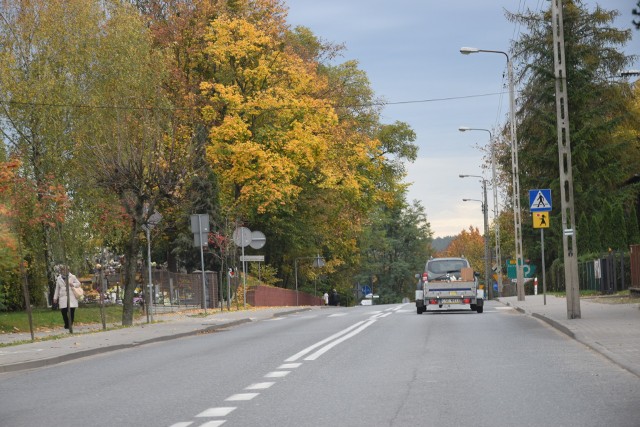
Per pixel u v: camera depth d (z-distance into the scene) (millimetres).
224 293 53156
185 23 52375
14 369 17891
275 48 55406
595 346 17672
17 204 29078
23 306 37938
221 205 55375
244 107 52562
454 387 12555
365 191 67688
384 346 19797
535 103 61969
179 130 37625
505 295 86312
